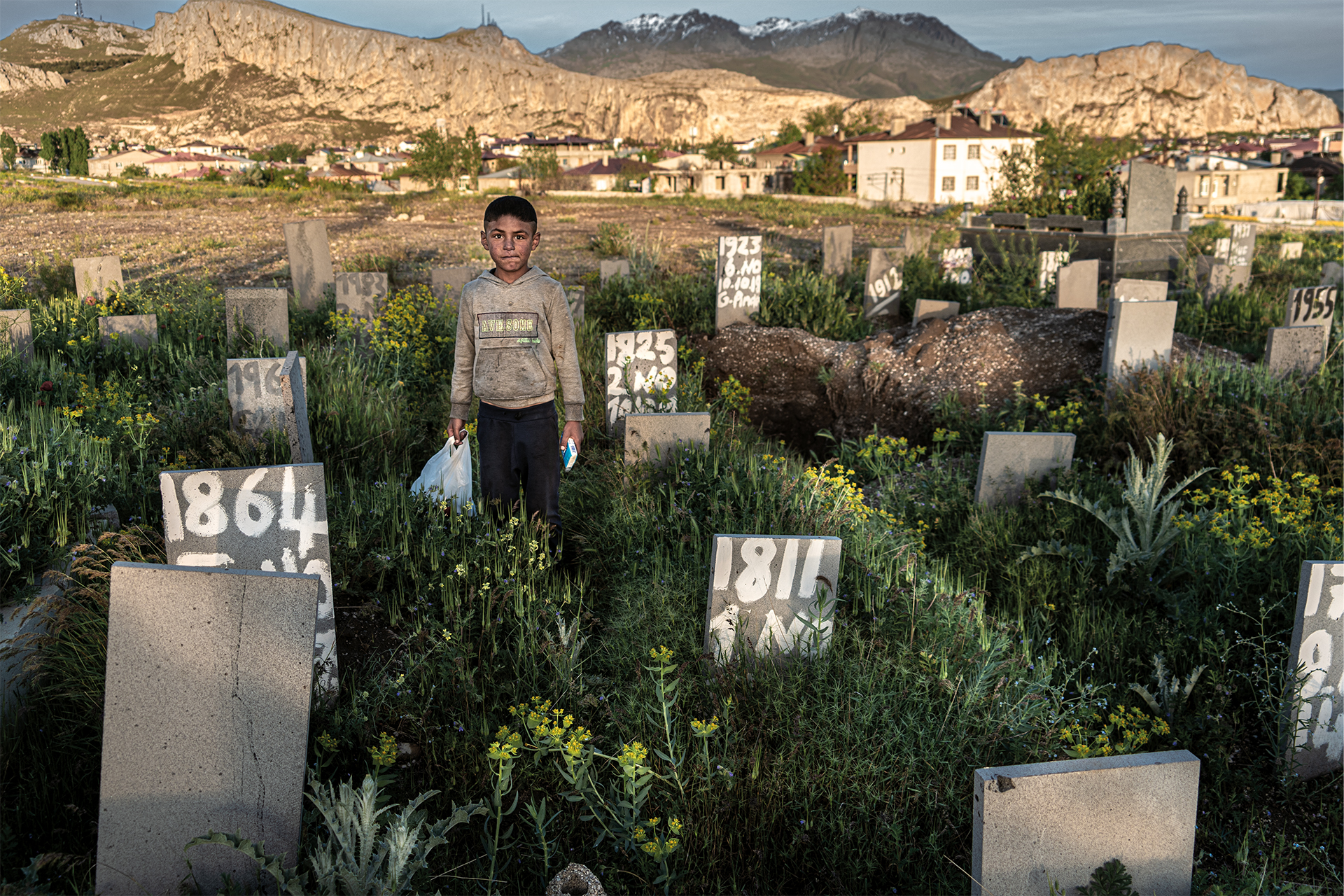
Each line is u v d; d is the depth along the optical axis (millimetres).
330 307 10320
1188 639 4027
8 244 18969
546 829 2652
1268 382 7191
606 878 2545
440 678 3156
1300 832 3119
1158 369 7297
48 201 32938
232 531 3059
